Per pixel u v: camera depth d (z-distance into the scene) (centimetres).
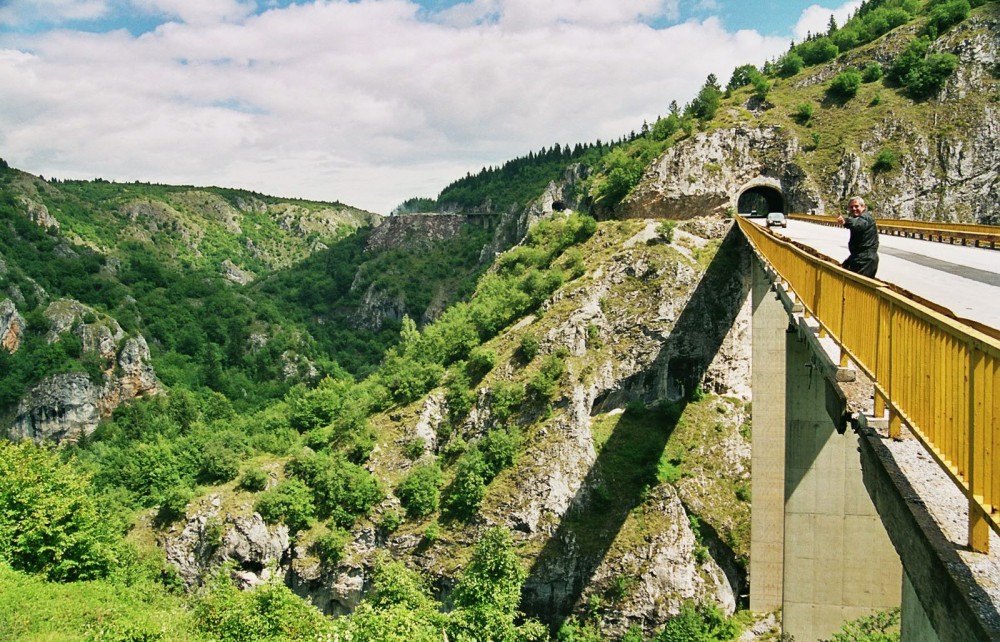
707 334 8544
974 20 10206
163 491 7850
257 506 7450
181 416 12475
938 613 888
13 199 19575
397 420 8362
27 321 14725
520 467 7419
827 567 4269
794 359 4178
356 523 7425
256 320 18988
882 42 11106
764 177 10206
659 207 10206
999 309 2019
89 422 13850
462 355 9150
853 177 9656
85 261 18200
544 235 11694
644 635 6538
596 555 6894
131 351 14738
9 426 13525
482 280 12338
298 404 9531
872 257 1981
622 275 8919
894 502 1109
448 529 7219
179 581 7044
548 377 8000
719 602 6588
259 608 3300
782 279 3238
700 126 10888
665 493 7231
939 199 9438
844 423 1697
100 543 4134
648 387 8412
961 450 879
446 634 4047
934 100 9944
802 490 4278
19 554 3672
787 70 12069
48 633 2808
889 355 1260
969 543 871
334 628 3062
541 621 6875
